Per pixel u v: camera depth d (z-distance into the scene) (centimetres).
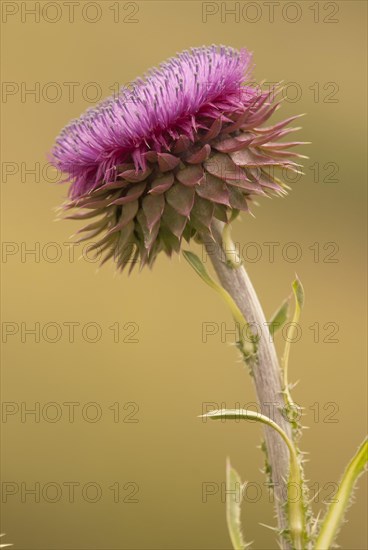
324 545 37
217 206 37
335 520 37
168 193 37
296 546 37
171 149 37
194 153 37
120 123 37
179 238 37
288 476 37
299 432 37
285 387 37
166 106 37
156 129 37
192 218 37
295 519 37
